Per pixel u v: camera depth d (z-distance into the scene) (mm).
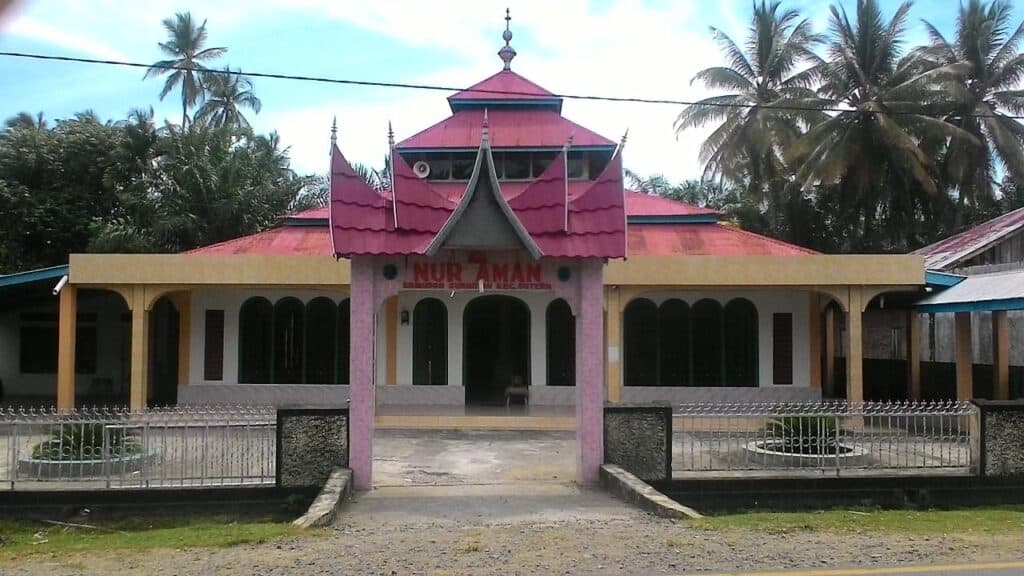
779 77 35469
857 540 7773
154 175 32812
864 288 17938
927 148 31328
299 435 10703
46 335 24797
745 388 19984
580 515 9398
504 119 23766
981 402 11531
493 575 6461
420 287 11234
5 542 8984
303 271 18031
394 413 18562
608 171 11461
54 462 11281
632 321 20406
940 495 11312
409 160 23125
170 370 23047
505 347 21141
